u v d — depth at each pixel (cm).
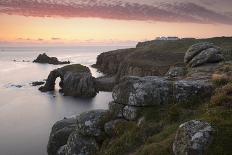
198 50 4144
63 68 12256
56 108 8712
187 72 3828
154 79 2920
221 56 3988
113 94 3027
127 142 2541
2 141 5631
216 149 1709
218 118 1939
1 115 7794
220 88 2588
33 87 12675
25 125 6788
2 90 11838
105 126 2883
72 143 3008
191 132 1795
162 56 13625
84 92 10812
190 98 2667
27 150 5134
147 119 2656
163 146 2083
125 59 14875
